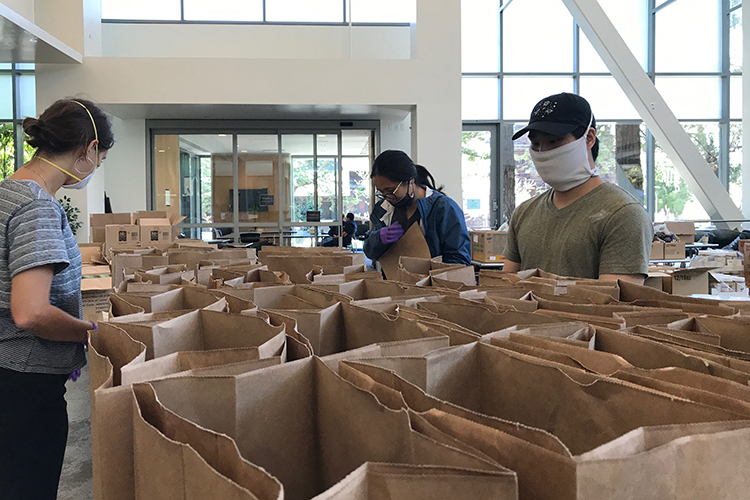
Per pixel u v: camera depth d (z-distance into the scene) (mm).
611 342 535
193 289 842
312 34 7309
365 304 711
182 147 7086
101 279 1874
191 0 7172
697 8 8766
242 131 7129
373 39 7359
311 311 658
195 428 344
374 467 291
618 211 1264
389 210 2193
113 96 5648
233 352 499
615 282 835
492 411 471
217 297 800
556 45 8539
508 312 652
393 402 372
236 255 1571
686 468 294
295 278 1287
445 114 6000
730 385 378
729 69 8781
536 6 8484
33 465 1249
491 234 4520
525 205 1591
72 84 5590
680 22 8789
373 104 5941
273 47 7277
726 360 452
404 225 2027
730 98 8820
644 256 1238
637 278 1234
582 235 1325
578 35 8492
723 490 304
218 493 294
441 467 281
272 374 431
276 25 7262
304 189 7266
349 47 6613
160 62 5680
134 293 837
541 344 504
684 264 4414
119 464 417
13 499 1225
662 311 623
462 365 477
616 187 1347
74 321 1203
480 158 8648
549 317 620
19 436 1224
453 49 5996
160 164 7070
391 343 491
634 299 812
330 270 1179
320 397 441
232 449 320
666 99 8859
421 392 378
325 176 7266
